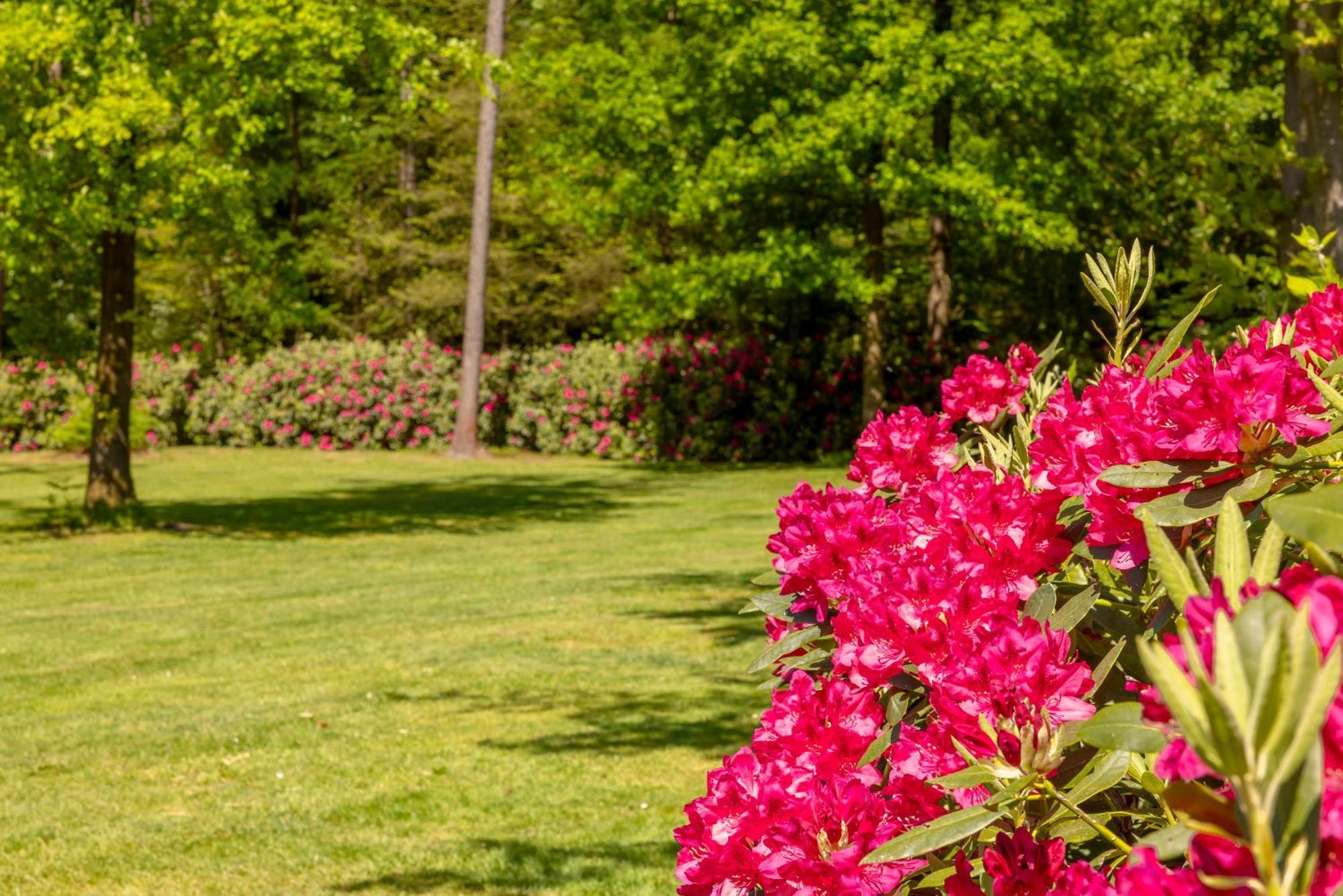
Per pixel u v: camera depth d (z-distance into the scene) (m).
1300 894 0.72
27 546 14.73
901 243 25.09
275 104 14.80
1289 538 1.46
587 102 21.75
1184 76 16.56
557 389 28.11
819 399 25.11
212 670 8.58
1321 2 5.83
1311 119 5.98
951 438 2.40
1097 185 18.78
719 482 21.78
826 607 2.02
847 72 19.64
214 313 31.44
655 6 22.19
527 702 7.55
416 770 6.26
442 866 5.01
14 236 13.68
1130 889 0.86
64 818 5.64
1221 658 0.72
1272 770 0.69
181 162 13.63
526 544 14.77
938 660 1.61
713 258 20.89
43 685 8.25
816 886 1.56
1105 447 1.49
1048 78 18.27
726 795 1.73
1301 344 1.94
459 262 36.59
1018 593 1.66
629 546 14.43
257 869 5.01
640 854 5.09
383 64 15.43
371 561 13.59
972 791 1.51
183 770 6.34
